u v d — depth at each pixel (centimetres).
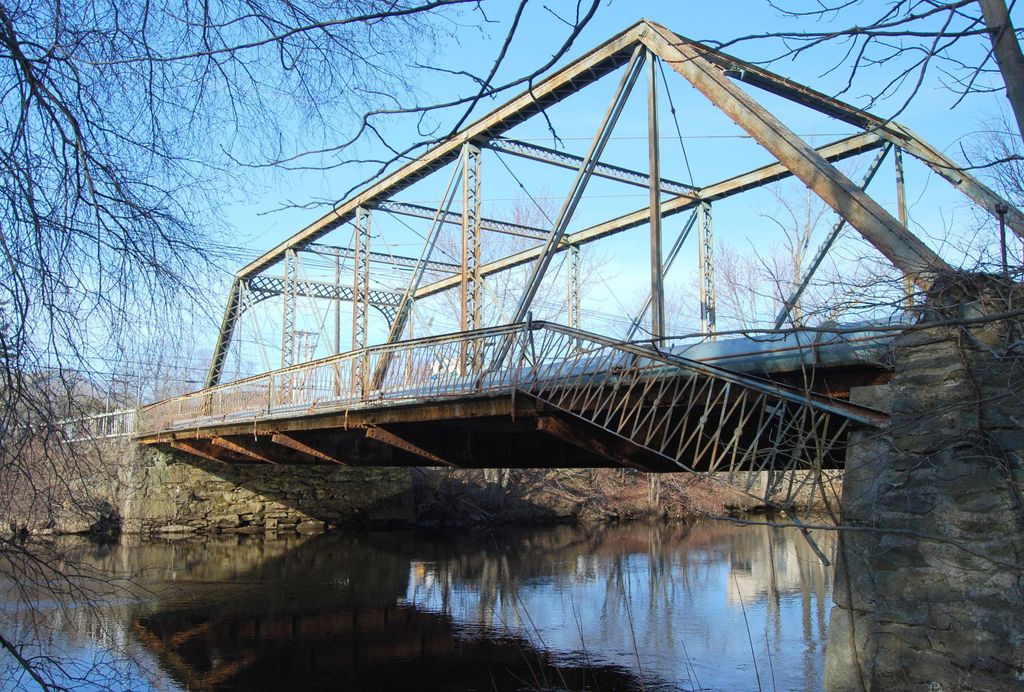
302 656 1282
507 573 1834
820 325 670
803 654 1252
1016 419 582
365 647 1338
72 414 587
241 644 1349
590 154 1402
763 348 862
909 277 611
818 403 679
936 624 595
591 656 1263
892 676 613
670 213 2169
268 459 2302
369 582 1934
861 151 1577
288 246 2955
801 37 347
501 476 3584
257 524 2973
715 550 2548
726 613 1568
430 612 1608
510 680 1144
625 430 1098
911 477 629
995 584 569
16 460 552
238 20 456
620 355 973
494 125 1723
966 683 573
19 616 1085
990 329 596
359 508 3203
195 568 2098
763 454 803
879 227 830
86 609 834
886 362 685
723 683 1109
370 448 1830
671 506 3688
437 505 3456
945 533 602
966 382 604
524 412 1099
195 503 2859
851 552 655
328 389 1711
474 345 1227
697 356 948
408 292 2097
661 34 1269
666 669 1180
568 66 1492
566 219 1403
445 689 1106
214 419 2303
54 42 476
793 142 977
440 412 1279
